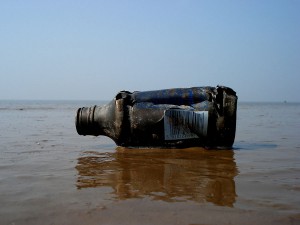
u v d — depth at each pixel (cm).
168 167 25
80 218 14
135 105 32
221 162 27
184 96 33
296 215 14
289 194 18
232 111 32
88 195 18
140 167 25
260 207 16
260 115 132
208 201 16
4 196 17
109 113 33
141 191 18
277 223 14
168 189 19
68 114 138
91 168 24
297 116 123
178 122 31
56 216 14
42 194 18
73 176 22
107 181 21
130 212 15
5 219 14
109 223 14
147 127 32
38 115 126
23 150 33
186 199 17
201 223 14
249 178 21
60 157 29
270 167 25
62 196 17
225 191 18
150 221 14
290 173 23
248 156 30
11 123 77
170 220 14
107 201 16
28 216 14
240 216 14
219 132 32
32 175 22
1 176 22
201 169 24
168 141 32
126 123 32
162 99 33
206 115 31
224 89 32
